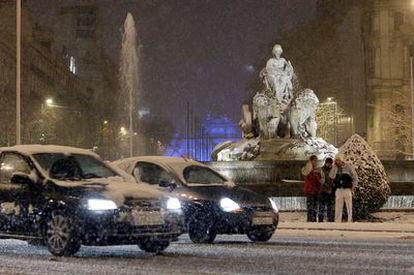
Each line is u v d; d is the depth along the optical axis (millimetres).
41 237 15734
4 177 17156
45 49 125000
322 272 12875
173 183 19250
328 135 97312
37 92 117562
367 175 27016
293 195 32000
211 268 13445
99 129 150125
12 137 89562
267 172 33375
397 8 112562
